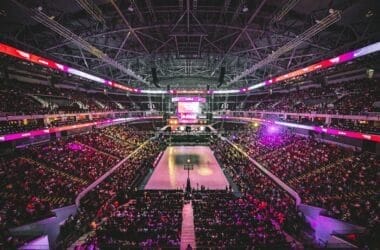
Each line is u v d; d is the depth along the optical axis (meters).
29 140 38.16
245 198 31.95
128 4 32.84
